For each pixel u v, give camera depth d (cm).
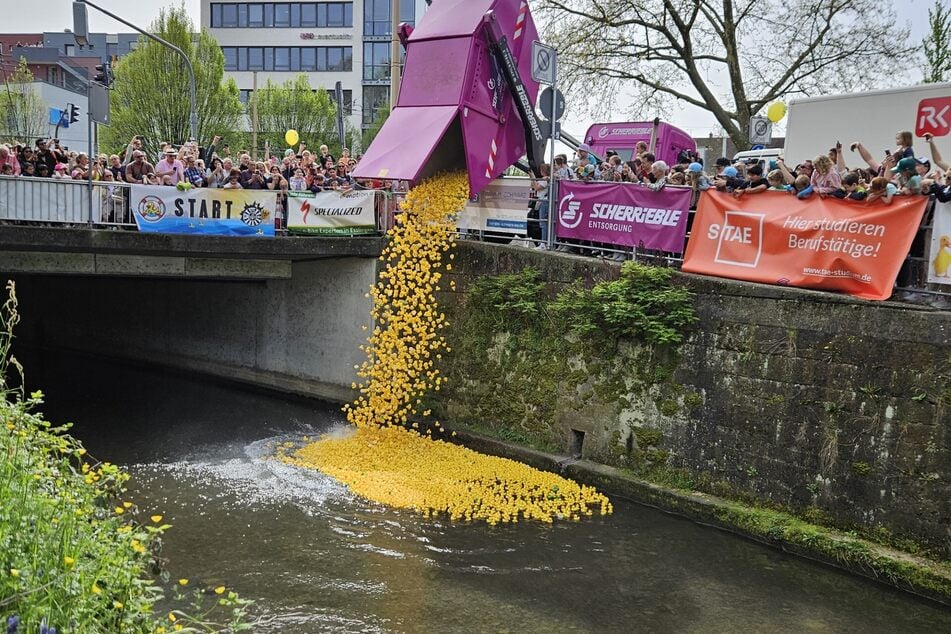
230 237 1373
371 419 1350
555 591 839
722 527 1012
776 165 1068
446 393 1406
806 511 962
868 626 777
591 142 2228
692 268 1105
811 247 984
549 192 1316
